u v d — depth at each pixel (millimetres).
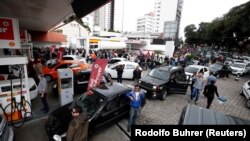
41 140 5066
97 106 5215
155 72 10047
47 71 11422
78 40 27984
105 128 5898
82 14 6957
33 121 6129
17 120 6020
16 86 5844
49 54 19688
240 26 31047
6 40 5734
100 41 27562
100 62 7094
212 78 7254
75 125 3818
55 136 3953
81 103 5605
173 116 7016
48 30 24000
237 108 8453
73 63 12359
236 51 53594
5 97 5688
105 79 9359
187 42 95438
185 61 18812
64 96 7164
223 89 12211
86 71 9477
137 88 5336
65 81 7113
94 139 5207
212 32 49469
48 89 9898
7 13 10820
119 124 6188
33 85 7766
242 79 17109
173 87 9391
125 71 12797
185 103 8602
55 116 5047
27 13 10711
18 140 5004
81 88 9188
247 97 8898
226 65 16656
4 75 8391
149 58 18312
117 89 6031
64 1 7152
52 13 10539
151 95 8539
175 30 32125
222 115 3586
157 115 7047
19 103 5969
